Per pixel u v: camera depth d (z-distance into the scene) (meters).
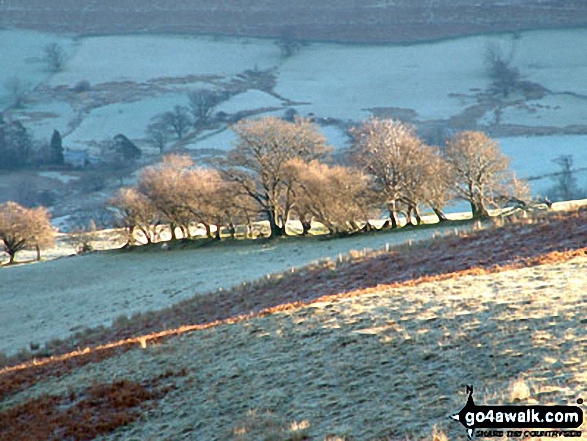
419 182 162.38
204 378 49.75
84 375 56.91
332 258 107.88
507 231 81.38
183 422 43.81
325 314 55.97
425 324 48.22
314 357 47.81
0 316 124.56
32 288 158.38
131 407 48.31
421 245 86.94
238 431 39.72
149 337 65.44
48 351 80.00
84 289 143.75
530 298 49.03
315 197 166.50
